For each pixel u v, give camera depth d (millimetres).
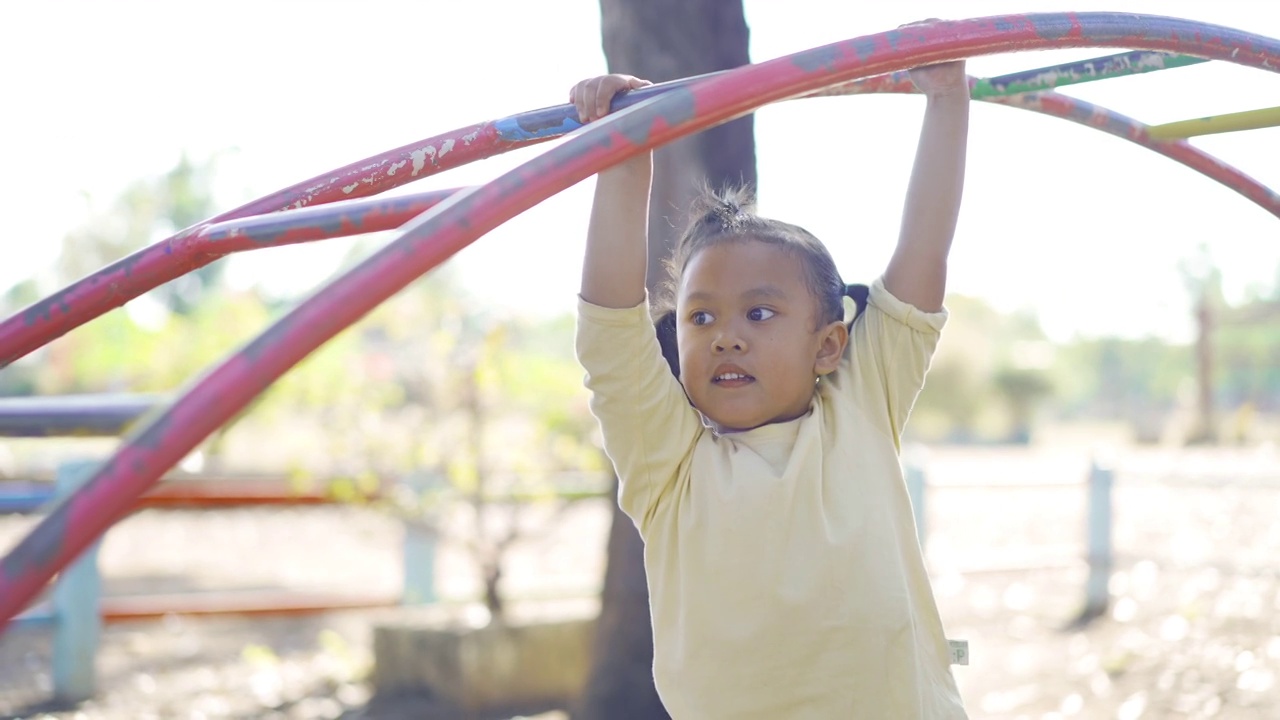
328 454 5020
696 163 3131
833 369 1594
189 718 4176
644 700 3479
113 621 4742
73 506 826
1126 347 42688
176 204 29734
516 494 5012
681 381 1581
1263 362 34281
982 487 6156
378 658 4547
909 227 1616
